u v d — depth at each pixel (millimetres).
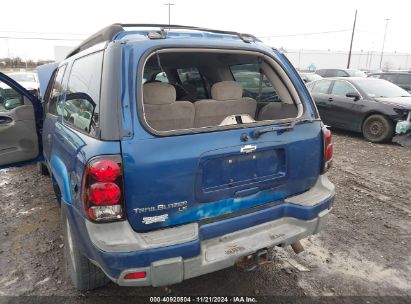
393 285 2857
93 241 1946
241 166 2314
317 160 2709
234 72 3658
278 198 2568
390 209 4316
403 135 7691
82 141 2127
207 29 2617
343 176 5562
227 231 2307
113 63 2021
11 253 3275
